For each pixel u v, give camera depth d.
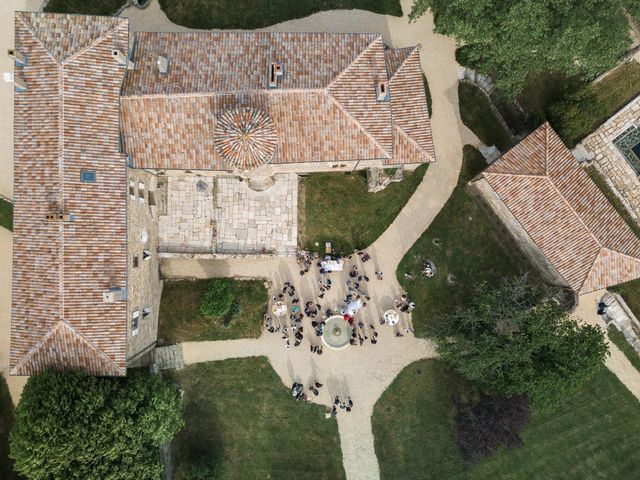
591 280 38.72
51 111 30.53
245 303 42.72
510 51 35.81
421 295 44.00
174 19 42.03
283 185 42.41
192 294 42.38
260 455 43.12
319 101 32.91
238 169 33.06
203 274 42.56
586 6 34.75
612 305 44.69
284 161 34.62
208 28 42.28
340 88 33.16
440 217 44.12
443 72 43.59
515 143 43.41
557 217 38.47
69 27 31.27
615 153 44.44
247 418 43.00
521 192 38.59
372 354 43.78
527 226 38.91
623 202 44.50
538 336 37.72
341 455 43.59
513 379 38.72
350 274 43.25
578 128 41.81
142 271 37.12
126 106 32.12
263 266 42.94
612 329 44.88
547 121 40.72
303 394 42.94
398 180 42.62
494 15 35.31
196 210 41.38
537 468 44.78
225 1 42.25
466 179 44.25
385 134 34.47
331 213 43.19
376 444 43.78
